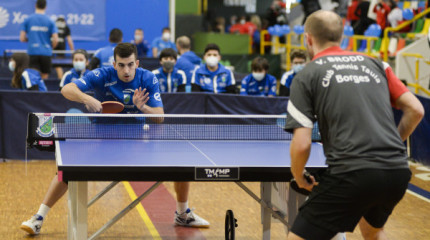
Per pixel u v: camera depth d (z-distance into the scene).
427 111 7.44
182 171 3.22
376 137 2.77
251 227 5.08
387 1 13.02
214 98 7.47
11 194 5.98
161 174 3.21
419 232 5.05
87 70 8.08
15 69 8.10
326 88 2.82
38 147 4.05
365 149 2.75
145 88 4.48
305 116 2.82
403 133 3.04
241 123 7.46
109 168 3.15
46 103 7.45
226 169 3.25
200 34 15.95
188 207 5.48
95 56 8.20
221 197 6.10
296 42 16.42
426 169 7.49
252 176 3.28
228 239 4.25
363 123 2.78
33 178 6.69
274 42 16.31
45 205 4.68
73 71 7.81
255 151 3.91
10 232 4.77
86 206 3.39
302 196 3.85
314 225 2.88
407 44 12.41
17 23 13.88
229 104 7.47
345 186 2.76
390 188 2.77
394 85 2.99
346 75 2.84
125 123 4.91
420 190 6.52
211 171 3.24
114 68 4.45
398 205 5.92
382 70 2.97
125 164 3.21
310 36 3.03
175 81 7.86
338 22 2.99
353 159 2.75
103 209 5.55
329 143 2.86
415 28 12.79
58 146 3.87
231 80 8.00
